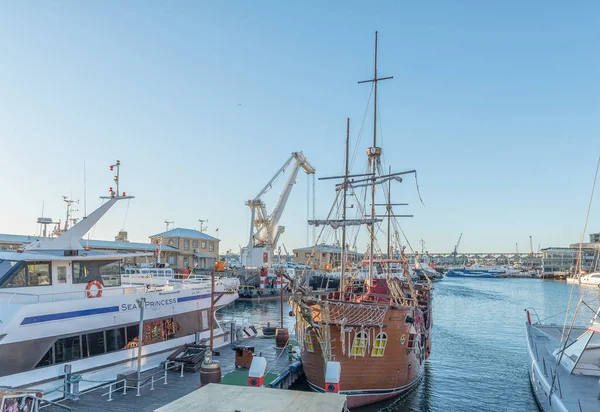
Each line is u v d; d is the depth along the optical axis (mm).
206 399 9703
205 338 26984
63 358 18641
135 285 25641
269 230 96500
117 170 23797
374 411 21562
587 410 16266
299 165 98000
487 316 63688
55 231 30953
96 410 16562
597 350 20703
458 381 28922
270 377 21859
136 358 21750
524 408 23656
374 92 30734
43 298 19609
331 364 13680
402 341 21969
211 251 99562
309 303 20969
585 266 176250
